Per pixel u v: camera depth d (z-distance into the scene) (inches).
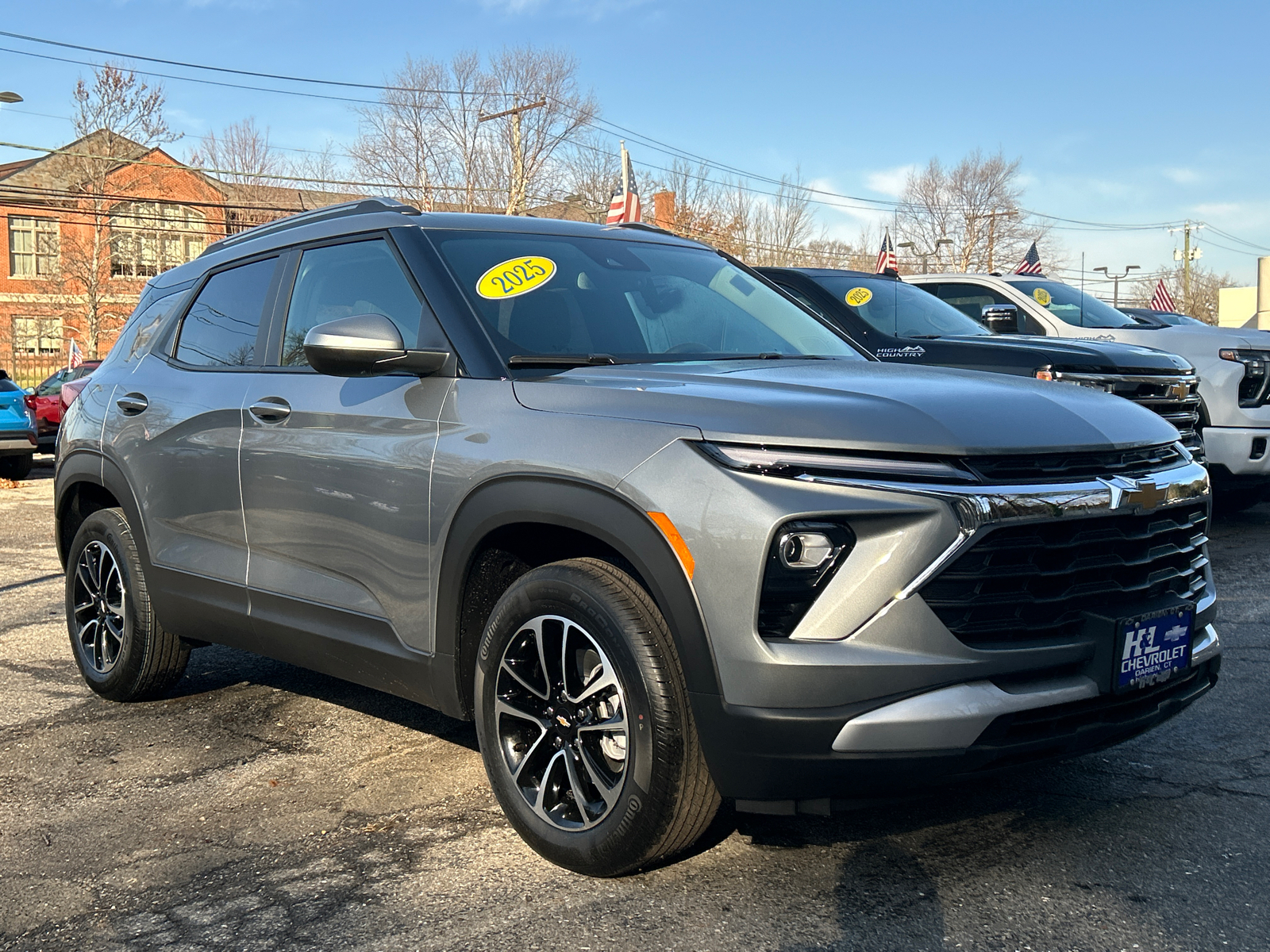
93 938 107.2
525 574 120.3
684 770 106.6
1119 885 111.3
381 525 133.4
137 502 175.3
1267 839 121.7
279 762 154.6
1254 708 168.2
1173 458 122.9
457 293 136.6
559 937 103.8
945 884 112.2
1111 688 107.3
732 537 101.4
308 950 103.5
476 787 142.6
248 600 154.9
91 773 152.4
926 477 101.7
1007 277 381.7
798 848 120.9
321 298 154.4
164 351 181.8
